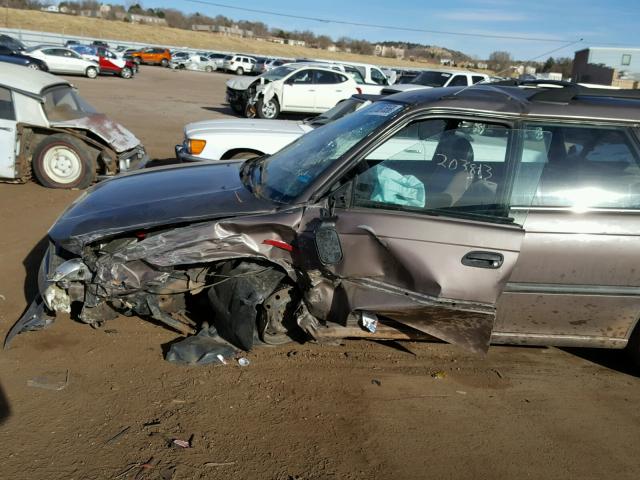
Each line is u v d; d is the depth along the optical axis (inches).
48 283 143.3
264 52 3090.6
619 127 140.6
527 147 138.1
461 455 119.0
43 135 301.3
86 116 319.9
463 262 128.1
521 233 128.2
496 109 137.7
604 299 138.5
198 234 132.7
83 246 135.6
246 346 139.7
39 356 140.3
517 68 1268.5
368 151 135.3
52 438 113.6
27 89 293.0
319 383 139.2
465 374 149.5
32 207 265.6
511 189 135.9
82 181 301.7
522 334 143.2
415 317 131.5
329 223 125.3
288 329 147.6
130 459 109.4
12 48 1104.8
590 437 128.0
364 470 112.3
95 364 138.9
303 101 685.9
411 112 136.7
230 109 786.8
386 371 147.2
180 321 154.9
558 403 139.9
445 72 735.7
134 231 136.9
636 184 139.3
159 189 153.4
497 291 129.1
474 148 138.6
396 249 128.3
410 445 120.6
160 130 535.5
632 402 142.3
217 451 113.6
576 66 1716.3
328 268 131.0
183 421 121.3
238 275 138.1
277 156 166.7
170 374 137.1
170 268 137.4
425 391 140.3
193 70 1845.5
